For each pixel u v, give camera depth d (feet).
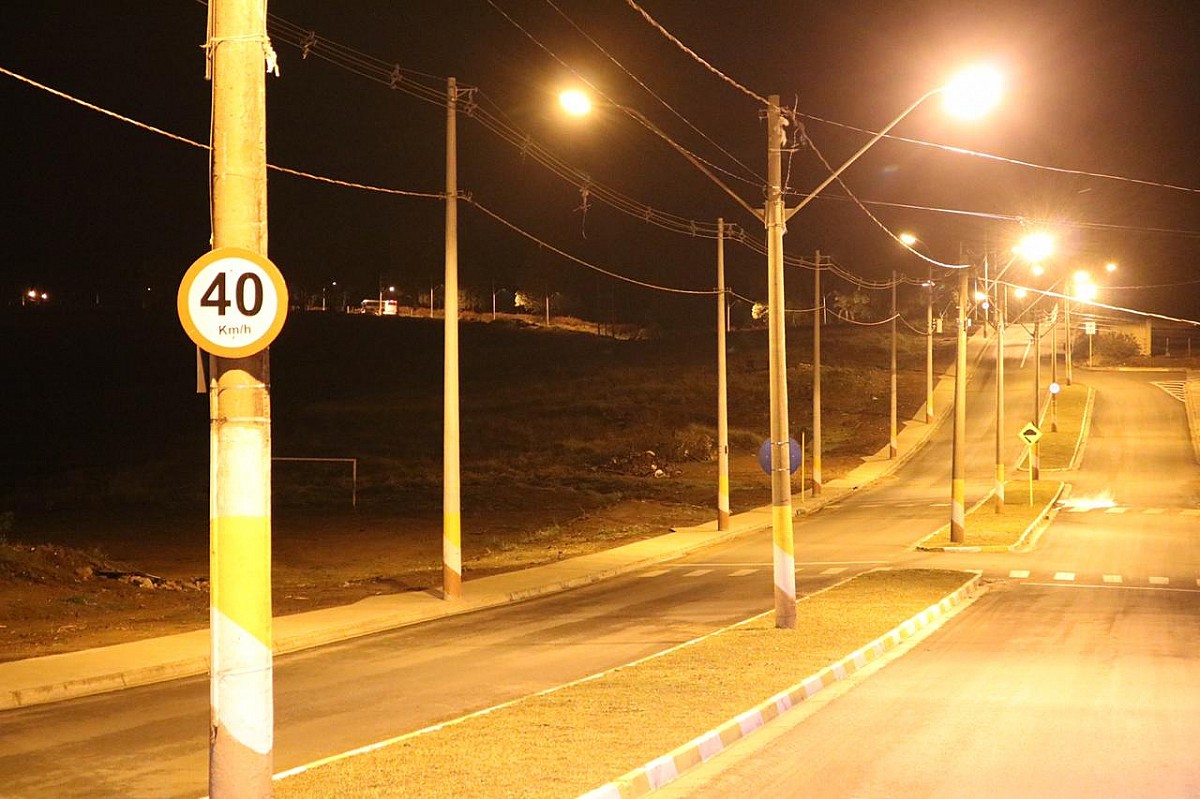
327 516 150.41
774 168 64.03
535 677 51.90
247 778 22.88
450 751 32.58
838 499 176.14
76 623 69.67
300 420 270.46
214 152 23.59
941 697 44.04
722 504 135.44
